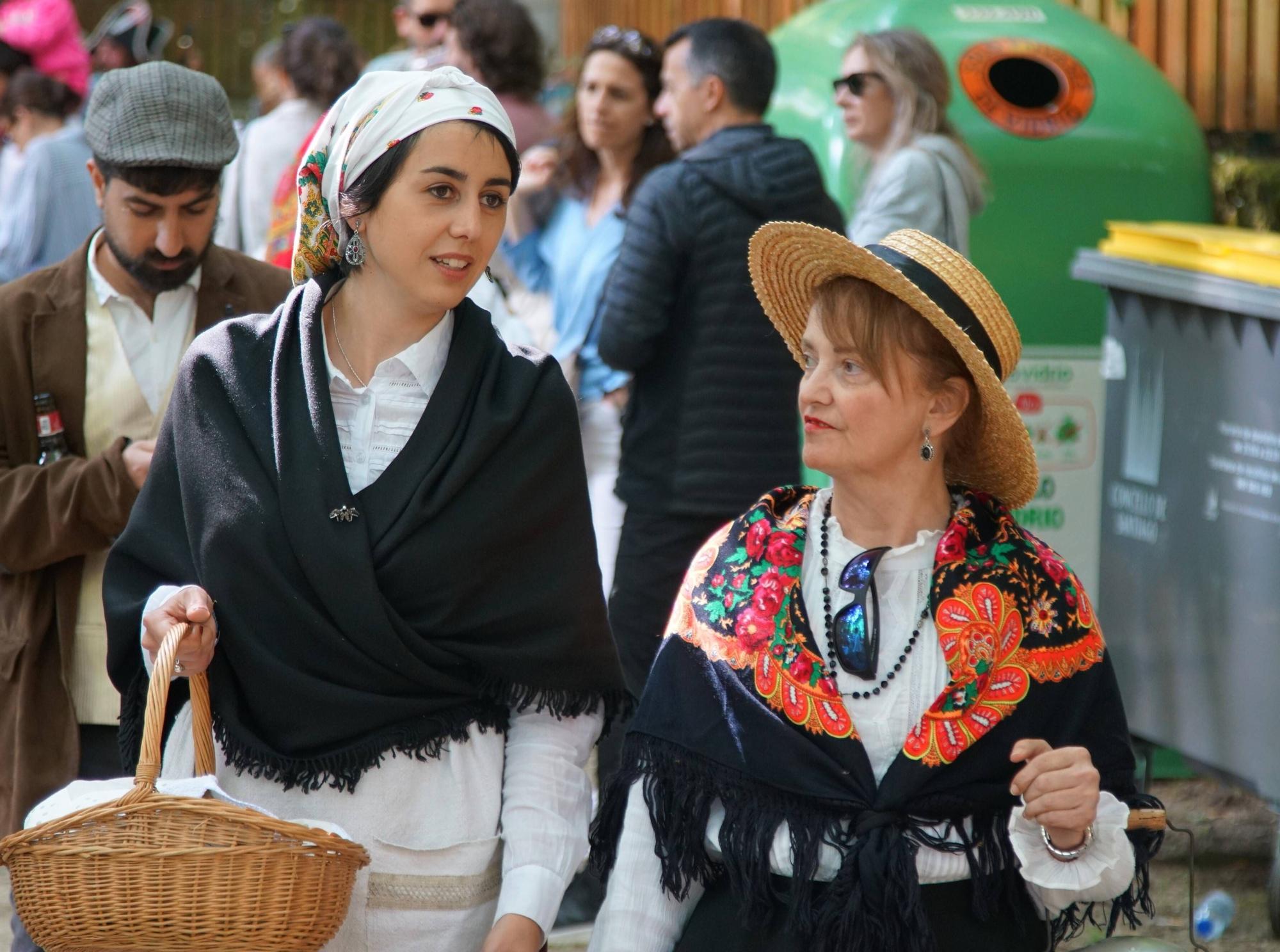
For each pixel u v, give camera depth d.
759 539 3.58
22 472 4.77
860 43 7.72
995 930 3.43
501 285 9.10
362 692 3.54
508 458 3.68
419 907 3.60
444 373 3.68
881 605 3.50
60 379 4.90
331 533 3.51
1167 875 7.04
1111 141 8.30
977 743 3.37
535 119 10.00
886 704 3.44
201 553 3.57
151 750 3.12
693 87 7.39
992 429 3.56
